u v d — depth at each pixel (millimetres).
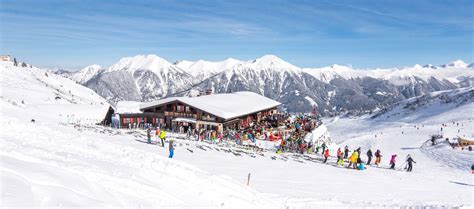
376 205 20453
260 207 16281
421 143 97312
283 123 71688
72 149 19609
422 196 24297
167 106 69812
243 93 96812
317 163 37844
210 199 14938
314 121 77188
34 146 17688
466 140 87125
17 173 9953
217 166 28656
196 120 65562
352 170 34719
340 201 20797
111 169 14781
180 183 15906
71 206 8633
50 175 10625
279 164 33969
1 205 7531
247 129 63781
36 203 8172
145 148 32906
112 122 76000
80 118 82250
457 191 27172
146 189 13156
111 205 9703
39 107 86250
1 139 17547
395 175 33469
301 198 20422
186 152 34281
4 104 72062
